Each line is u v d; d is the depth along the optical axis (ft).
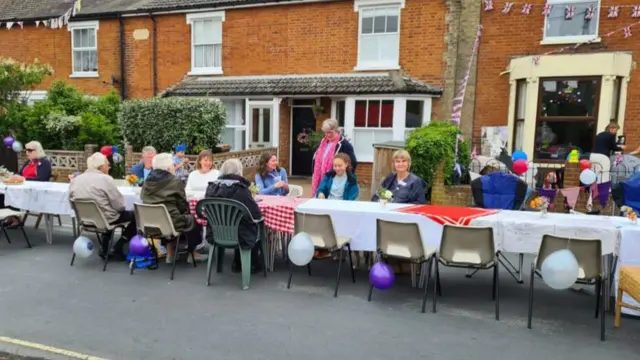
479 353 12.35
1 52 56.18
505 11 37.55
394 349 12.55
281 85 43.42
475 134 39.45
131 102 40.04
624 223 15.25
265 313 14.84
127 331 13.51
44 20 52.80
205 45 48.44
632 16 34.50
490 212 16.96
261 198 19.58
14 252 21.36
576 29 36.29
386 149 29.73
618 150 30.01
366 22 42.32
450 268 19.77
